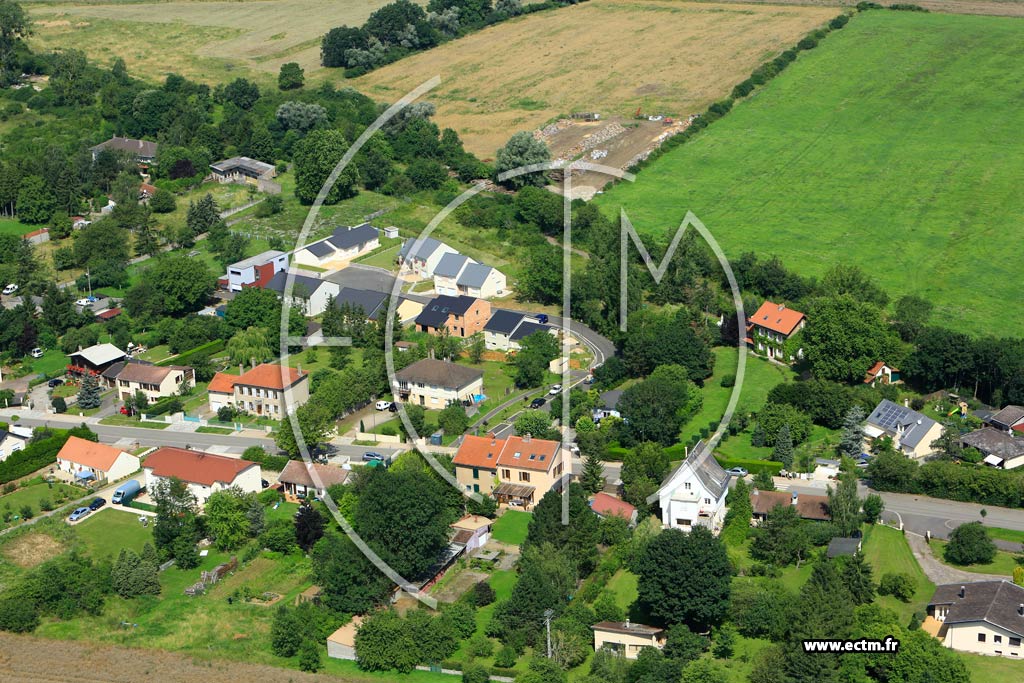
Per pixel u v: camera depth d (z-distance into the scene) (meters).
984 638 112.56
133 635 121.75
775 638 114.62
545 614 115.88
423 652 115.31
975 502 141.75
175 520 135.38
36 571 131.75
